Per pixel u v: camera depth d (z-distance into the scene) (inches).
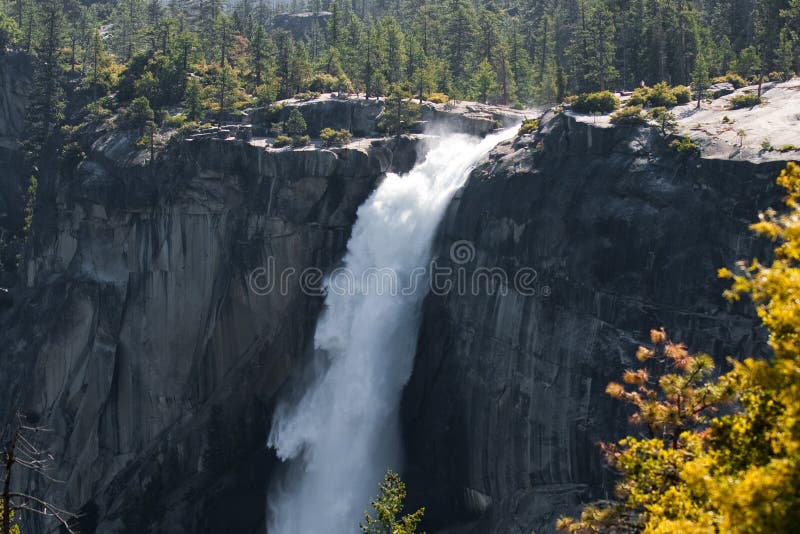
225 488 4124.0
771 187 2728.8
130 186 4461.1
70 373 4613.7
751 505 1018.7
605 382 2906.0
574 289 3051.2
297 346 4104.3
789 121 3100.4
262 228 4128.9
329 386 3946.9
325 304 4023.1
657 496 1315.2
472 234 3459.6
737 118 3235.7
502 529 3152.1
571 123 3289.9
